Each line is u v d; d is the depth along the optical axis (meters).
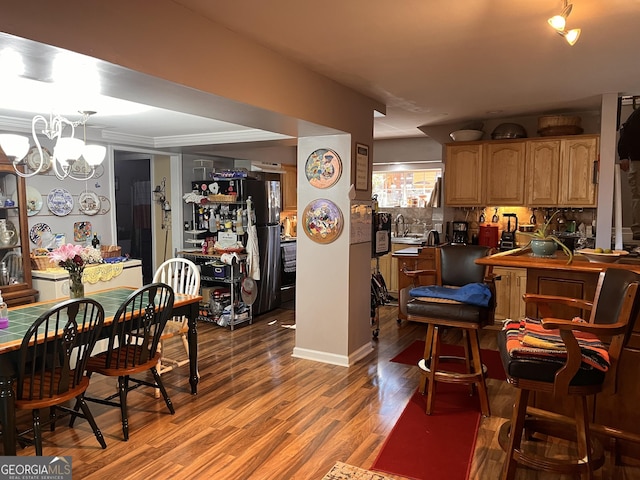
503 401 3.40
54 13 1.76
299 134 4.02
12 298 4.12
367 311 4.46
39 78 2.21
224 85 2.57
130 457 2.64
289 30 2.60
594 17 2.45
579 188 5.11
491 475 2.47
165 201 6.40
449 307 3.05
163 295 3.59
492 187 5.56
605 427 2.53
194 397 3.46
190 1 2.23
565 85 3.91
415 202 7.30
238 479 2.43
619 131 4.61
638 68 3.38
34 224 4.67
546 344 2.18
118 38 2.00
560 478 2.46
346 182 4.04
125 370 2.84
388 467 2.54
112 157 5.43
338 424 3.04
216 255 5.49
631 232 4.64
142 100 2.66
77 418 3.12
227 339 4.91
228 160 6.87
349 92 3.93
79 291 3.25
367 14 2.39
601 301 2.32
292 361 4.24
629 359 2.58
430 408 3.17
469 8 2.32
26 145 3.06
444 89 4.00
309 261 4.25
